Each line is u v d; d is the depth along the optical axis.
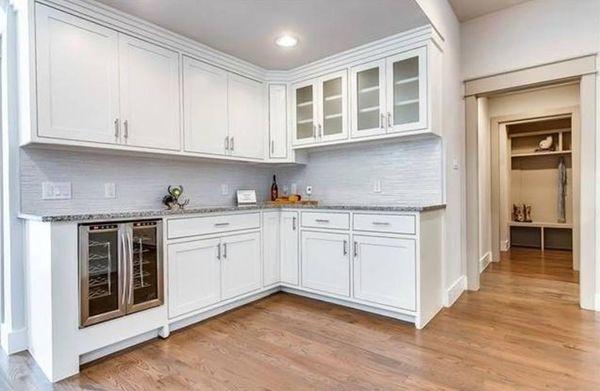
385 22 2.60
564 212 5.81
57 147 2.26
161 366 2.03
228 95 3.17
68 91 2.15
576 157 4.34
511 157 6.13
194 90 2.88
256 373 1.94
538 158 6.03
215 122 3.05
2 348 2.28
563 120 5.69
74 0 2.17
